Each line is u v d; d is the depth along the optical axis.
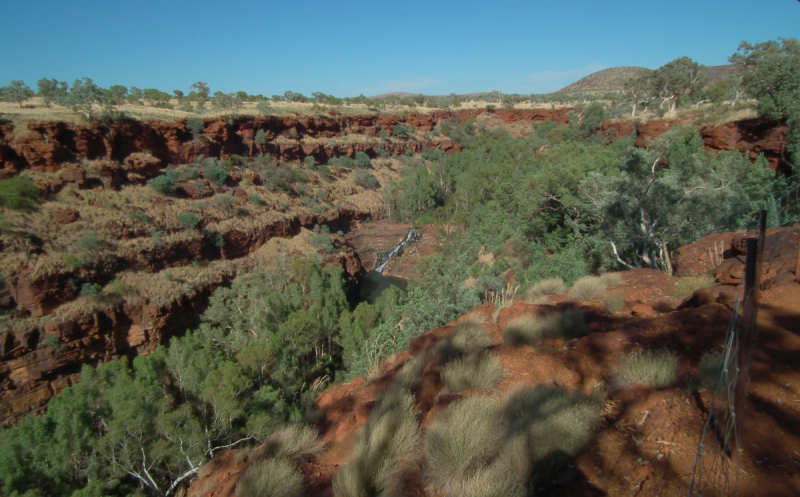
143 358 22.05
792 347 4.47
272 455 5.24
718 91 50.75
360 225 65.69
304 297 38.31
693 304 6.70
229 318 35.69
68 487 16.48
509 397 4.75
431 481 3.95
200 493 5.43
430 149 94.25
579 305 7.59
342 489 4.10
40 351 28.14
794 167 24.11
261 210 50.62
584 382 5.06
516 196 38.47
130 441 17.58
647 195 19.38
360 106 94.62
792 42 37.69
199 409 20.72
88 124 39.12
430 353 7.09
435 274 28.14
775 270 6.66
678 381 4.38
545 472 3.53
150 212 39.47
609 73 184.00
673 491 3.08
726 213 18.00
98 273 32.75
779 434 3.32
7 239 29.20
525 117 106.25
